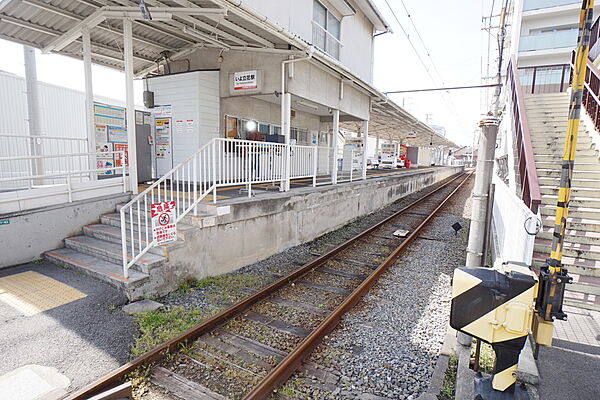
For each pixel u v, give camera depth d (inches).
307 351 139.0
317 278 227.0
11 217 201.9
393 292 205.2
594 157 247.4
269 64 313.0
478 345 105.0
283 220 286.7
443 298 197.2
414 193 773.3
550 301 92.6
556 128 293.7
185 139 349.1
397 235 349.1
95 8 252.8
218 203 226.1
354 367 132.3
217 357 136.3
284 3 311.6
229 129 374.3
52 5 245.1
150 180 367.2
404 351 143.2
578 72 90.2
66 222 229.9
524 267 97.1
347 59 463.8
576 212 203.0
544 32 829.2
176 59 369.1
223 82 346.6
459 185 983.6
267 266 251.8
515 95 345.7
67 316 153.5
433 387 114.3
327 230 360.5
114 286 179.5
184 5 226.5
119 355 133.7
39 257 216.1
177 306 176.4
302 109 470.9
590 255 176.6
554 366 115.3
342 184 396.2
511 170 267.6
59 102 436.5
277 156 289.9
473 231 136.3
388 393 117.6
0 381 114.9
